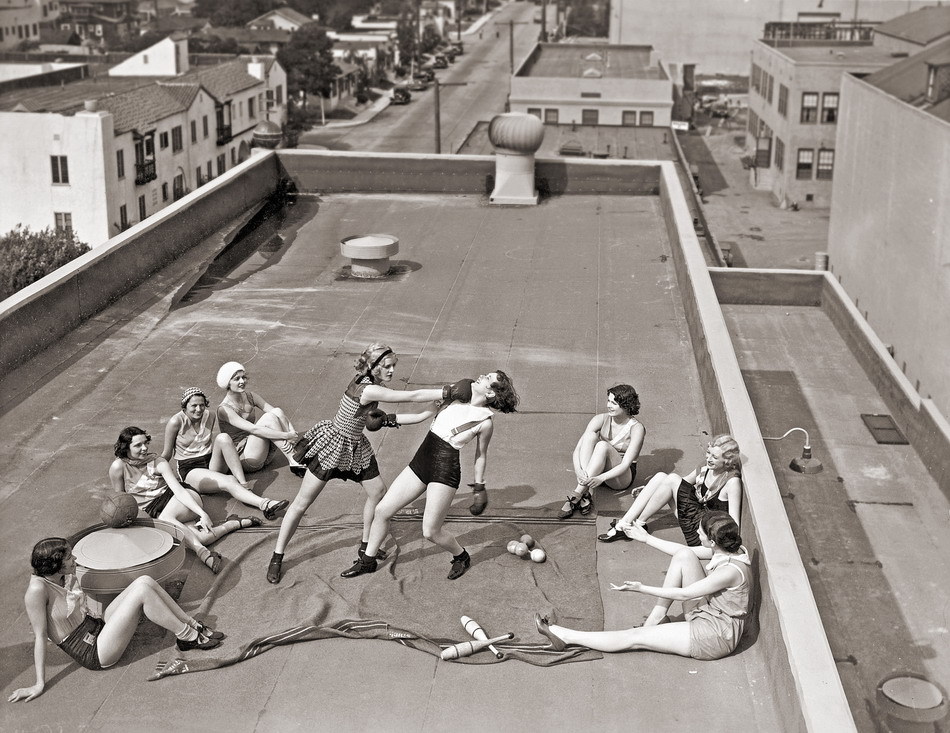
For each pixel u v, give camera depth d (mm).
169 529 7789
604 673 7027
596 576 7996
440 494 7598
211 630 7324
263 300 13992
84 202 56406
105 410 10695
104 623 7098
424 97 115875
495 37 163875
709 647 7020
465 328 13125
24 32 151625
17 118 55000
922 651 18031
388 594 7715
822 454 21625
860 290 42719
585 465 8773
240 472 9047
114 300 13289
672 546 7297
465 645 7137
